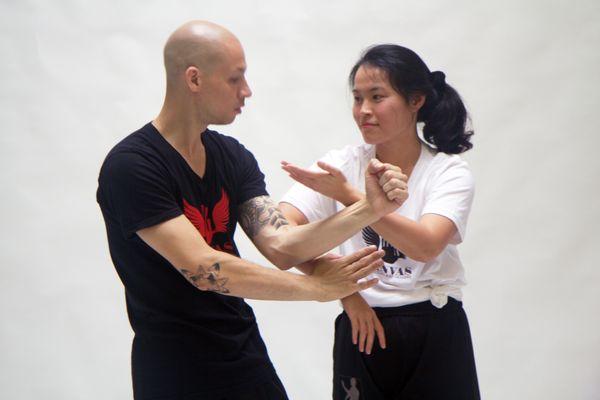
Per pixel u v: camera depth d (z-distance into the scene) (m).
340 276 3.19
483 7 5.22
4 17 5.27
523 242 5.29
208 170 3.17
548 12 5.21
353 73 3.46
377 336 3.40
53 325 5.34
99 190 3.05
